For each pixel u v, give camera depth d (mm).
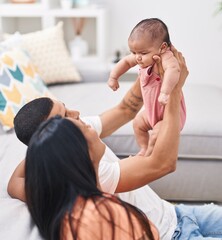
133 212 885
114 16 3422
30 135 1048
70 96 2451
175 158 1135
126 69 1356
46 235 955
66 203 868
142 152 1403
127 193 1242
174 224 1290
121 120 1497
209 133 2014
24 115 1077
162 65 1156
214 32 3320
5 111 1912
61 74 2717
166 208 1326
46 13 3176
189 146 2021
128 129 2016
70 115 1159
